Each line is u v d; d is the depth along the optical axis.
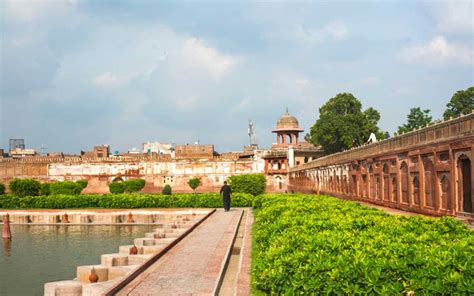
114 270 14.10
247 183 48.56
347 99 58.47
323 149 60.84
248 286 9.84
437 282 6.18
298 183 52.12
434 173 16.70
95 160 61.19
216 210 35.69
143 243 19.19
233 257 15.60
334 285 6.54
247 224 24.28
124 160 61.03
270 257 7.98
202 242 18.05
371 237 8.88
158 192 60.41
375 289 6.35
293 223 11.47
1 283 16.78
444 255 6.89
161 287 10.80
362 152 26.98
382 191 23.02
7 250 23.80
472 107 41.88
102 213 36.66
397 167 20.81
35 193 47.38
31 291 15.70
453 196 15.16
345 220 11.30
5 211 37.09
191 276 11.94
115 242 26.28
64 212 36.81
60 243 26.05
